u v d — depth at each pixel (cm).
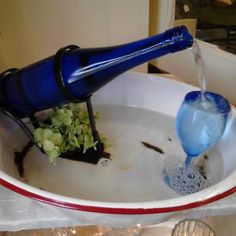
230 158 39
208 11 56
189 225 41
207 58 55
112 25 59
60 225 34
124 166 41
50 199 28
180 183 38
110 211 27
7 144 41
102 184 38
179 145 44
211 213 36
